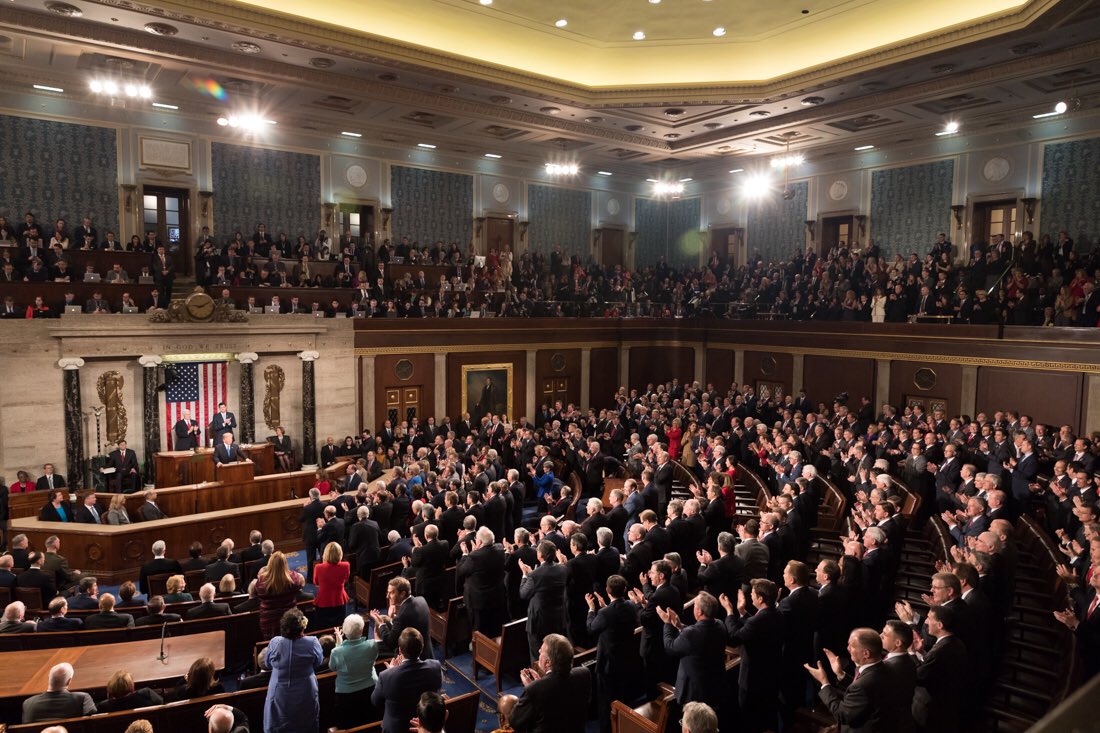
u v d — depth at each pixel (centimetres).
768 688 656
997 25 1471
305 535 1290
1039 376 1772
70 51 1631
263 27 1540
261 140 2303
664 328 2744
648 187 3186
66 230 1992
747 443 1778
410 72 1791
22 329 1648
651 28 1820
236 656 920
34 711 637
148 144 2119
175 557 1396
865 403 1911
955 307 1972
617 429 2047
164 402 1858
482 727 840
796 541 1071
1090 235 1989
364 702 679
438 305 2314
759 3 1670
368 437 2017
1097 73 1688
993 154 2183
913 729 530
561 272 2830
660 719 626
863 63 1717
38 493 1518
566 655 585
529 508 1831
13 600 1034
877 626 866
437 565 1041
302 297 2123
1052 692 738
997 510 968
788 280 2509
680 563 830
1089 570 799
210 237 2102
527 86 1931
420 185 2627
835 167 2606
